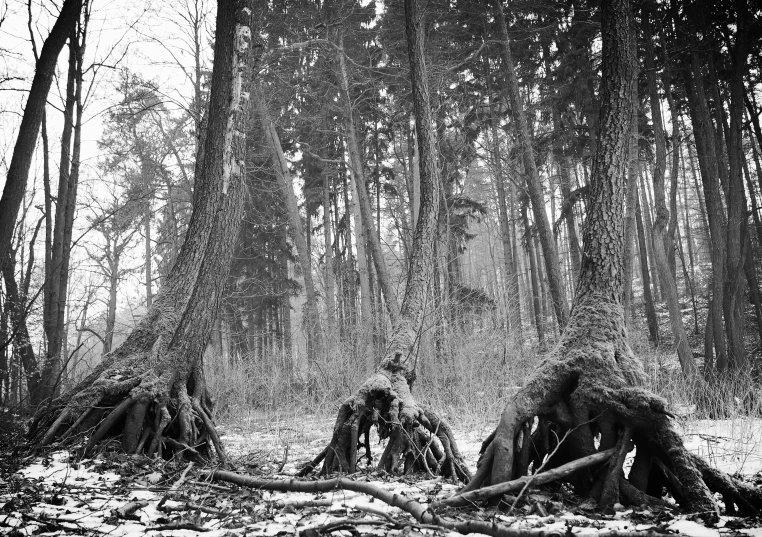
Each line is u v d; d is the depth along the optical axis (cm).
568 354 535
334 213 3148
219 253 870
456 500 469
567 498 489
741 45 1719
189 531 406
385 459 700
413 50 985
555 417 520
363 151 2684
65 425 813
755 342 2148
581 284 575
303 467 711
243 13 912
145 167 2425
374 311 2427
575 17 1909
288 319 2869
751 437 819
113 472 673
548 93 2200
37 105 841
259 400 1628
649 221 2314
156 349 866
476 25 2031
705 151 1720
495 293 1909
